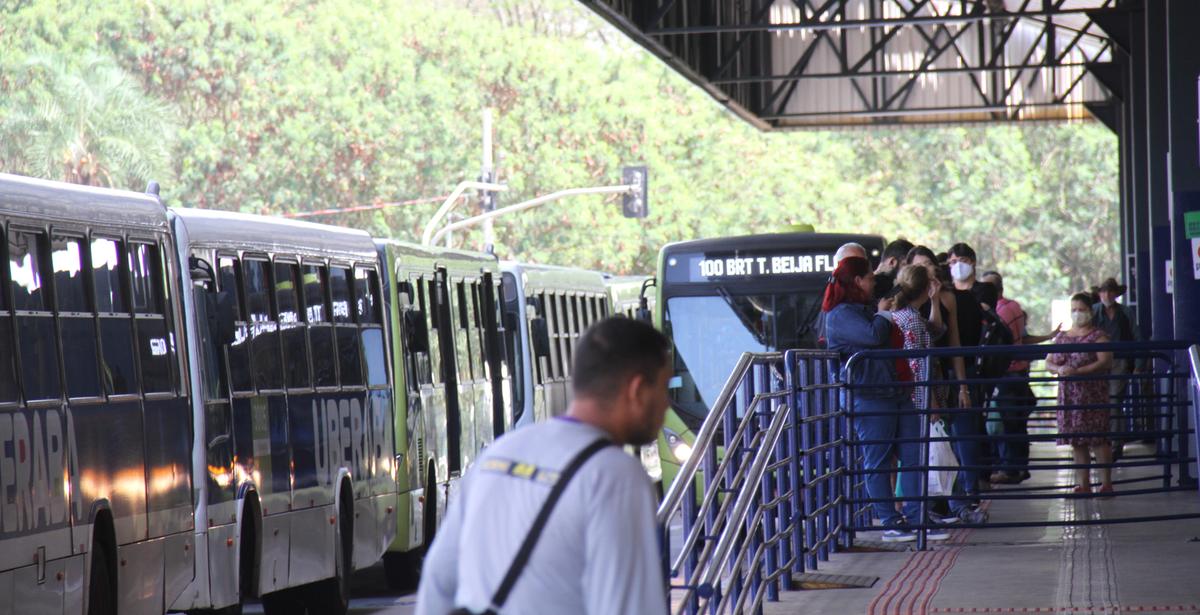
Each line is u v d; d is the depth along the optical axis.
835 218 166.50
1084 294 35.03
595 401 8.60
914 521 29.27
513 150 155.50
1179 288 39.12
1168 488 27.88
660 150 162.88
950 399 31.42
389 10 157.00
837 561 27.22
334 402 29.59
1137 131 66.50
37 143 136.62
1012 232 174.25
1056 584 24.05
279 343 27.39
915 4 65.44
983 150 174.25
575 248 156.62
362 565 30.62
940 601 22.78
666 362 8.76
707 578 18.34
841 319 28.28
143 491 21.88
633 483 8.20
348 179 149.38
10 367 18.59
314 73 150.75
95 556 20.52
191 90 148.00
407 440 33.84
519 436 8.41
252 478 25.45
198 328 24.16
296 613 29.33
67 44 143.00
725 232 162.88
